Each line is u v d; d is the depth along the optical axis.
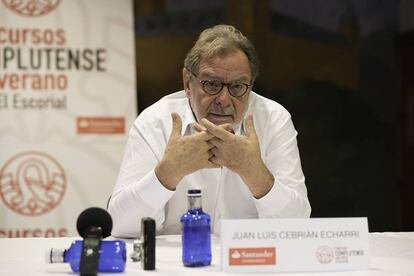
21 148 8.52
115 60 8.77
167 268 3.21
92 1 8.70
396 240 4.23
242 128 4.98
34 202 8.56
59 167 8.62
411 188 10.83
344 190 10.77
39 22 8.58
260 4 10.43
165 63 10.20
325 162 10.72
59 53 8.62
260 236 3.14
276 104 5.33
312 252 3.17
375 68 10.76
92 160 8.70
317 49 10.61
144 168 4.84
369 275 3.08
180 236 4.45
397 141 10.84
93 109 8.70
